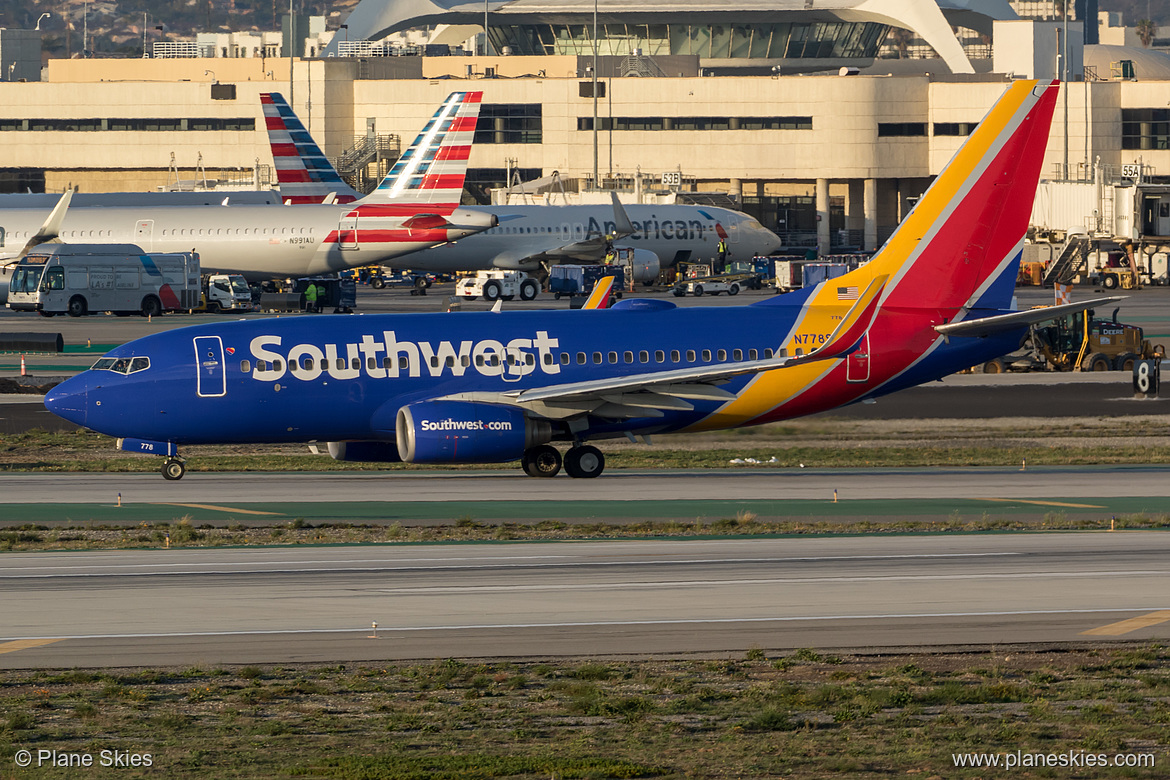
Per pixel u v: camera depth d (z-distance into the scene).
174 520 141.88
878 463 191.75
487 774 68.56
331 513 146.50
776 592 107.75
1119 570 115.81
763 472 183.12
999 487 167.75
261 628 96.81
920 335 181.50
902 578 112.75
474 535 133.25
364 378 172.25
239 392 169.38
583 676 86.94
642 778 68.56
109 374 168.75
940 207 181.75
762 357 180.62
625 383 168.88
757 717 78.56
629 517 144.50
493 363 175.38
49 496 158.50
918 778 68.62
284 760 71.31
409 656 90.81
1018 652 92.62
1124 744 74.38
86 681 85.44
